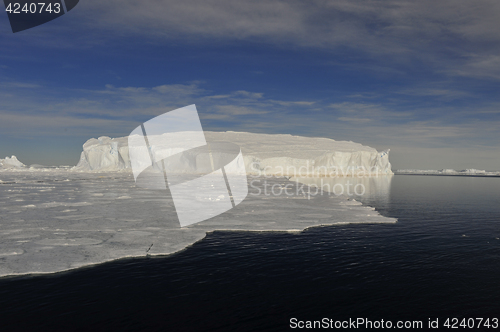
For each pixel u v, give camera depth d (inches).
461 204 922.7
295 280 336.5
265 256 413.4
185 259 396.5
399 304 287.3
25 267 352.5
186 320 254.4
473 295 305.1
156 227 550.6
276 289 313.7
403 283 331.0
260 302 286.7
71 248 420.8
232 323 251.6
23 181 1717.5
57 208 740.0
